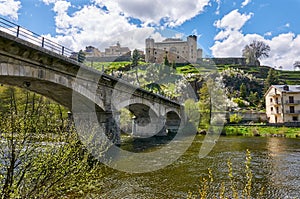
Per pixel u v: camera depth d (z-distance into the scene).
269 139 40.03
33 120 6.23
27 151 5.89
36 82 18.36
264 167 18.44
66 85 19.81
